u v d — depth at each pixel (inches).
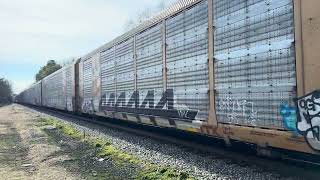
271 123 325.7
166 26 537.0
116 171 421.7
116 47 789.9
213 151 463.8
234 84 376.5
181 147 520.7
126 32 721.0
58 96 1711.4
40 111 2162.9
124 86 732.0
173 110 514.6
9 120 1533.0
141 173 396.5
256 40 343.3
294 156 354.0
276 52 318.0
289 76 304.2
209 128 426.9
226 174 363.3
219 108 404.8
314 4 281.6
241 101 366.0
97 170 438.3
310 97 284.5
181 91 490.9
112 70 819.4
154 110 579.2
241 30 365.4
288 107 305.6
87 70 1098.1
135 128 818.8
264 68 332.5
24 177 431.5
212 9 417.1
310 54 285.0
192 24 462.3
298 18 295.1
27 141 777.6
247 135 362.0
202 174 370.3
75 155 555.8
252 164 389.4
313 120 281.1
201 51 440.8
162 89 549.3
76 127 964.0
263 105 335.0
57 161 517.7
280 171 351.3
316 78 280.1
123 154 509.0
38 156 576.4
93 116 1157.7
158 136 637.3
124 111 729.0
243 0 362.3
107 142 625.0
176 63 505.7
